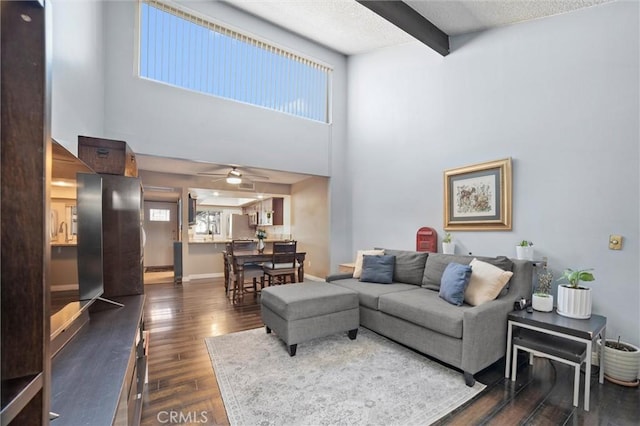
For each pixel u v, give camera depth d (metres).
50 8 0.67
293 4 3.95
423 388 2.10
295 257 4.80
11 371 0.60
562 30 2.72
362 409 1.86
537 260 2.84
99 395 1.04
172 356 2.59
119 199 2.24
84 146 2.18
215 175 6.02
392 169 4.57
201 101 4.16
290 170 4.92
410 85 4.29
